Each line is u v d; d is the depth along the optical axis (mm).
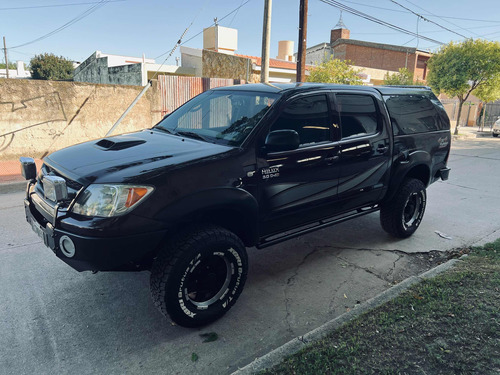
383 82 27812
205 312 2943
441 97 33344
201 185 2805
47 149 9742
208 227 2881
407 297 3162
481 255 4207
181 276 2723
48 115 9609
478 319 2834
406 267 4207
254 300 3463
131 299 3391
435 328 2736
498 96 21906
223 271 3035
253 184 3123
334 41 32312
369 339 2625
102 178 2623
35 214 3143
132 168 2711
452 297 3150
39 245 4453
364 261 4332
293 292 3623
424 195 4996
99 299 3375
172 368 2576
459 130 26000
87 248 2520
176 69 18953
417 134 4762
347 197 4035
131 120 11141
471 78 20844
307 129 3561
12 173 8023
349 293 3625
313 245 4766
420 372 2311
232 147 3121
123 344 2801
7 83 8875
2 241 4535
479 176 9453
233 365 2623
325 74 15664
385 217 4781
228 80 13195
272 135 3043
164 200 2650
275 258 4375
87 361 2613
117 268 2771
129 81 17375
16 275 3742
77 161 2979
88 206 2576
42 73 42719
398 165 4504
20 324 2980
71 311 3184
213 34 20875
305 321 3152
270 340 2898
